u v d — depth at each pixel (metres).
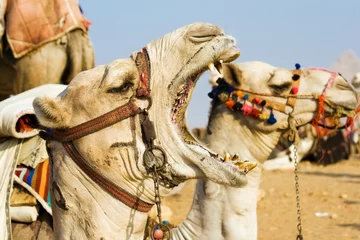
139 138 5.50
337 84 8.48
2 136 6.98
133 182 5.52
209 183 7.82
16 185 7.05
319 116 8.37
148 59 5.57
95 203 5.54
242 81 8.20
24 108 6.73
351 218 17.17
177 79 5.54
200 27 5.58
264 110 8.20
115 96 5.49
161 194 5.60
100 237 5.51
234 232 7.77
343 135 29.91
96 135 5.49
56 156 5.65
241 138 8.21
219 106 8.31
